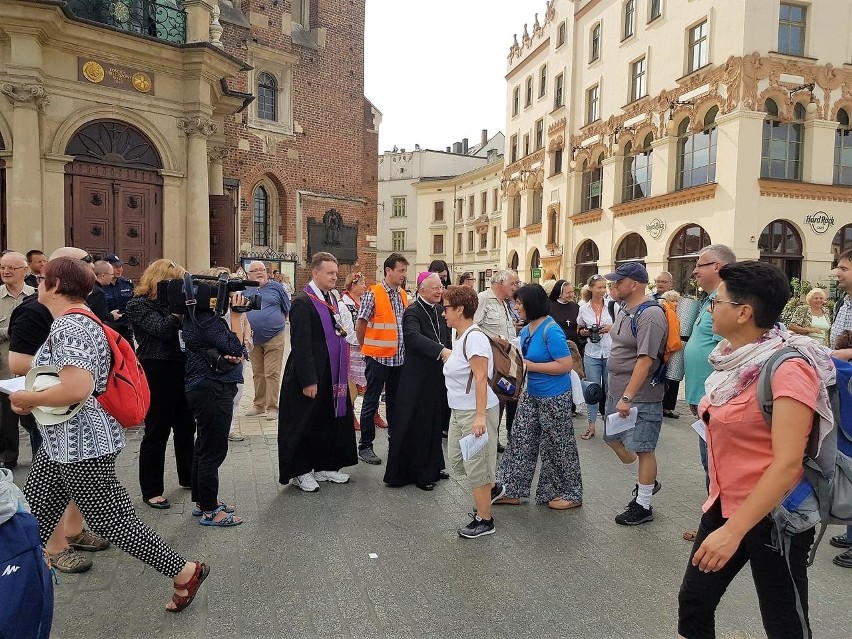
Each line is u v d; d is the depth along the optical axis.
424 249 56.44
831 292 19.59
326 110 22.86
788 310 12.52
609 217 25.58
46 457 3.06
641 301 4.75
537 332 5.05
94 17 12.15
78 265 3.18
